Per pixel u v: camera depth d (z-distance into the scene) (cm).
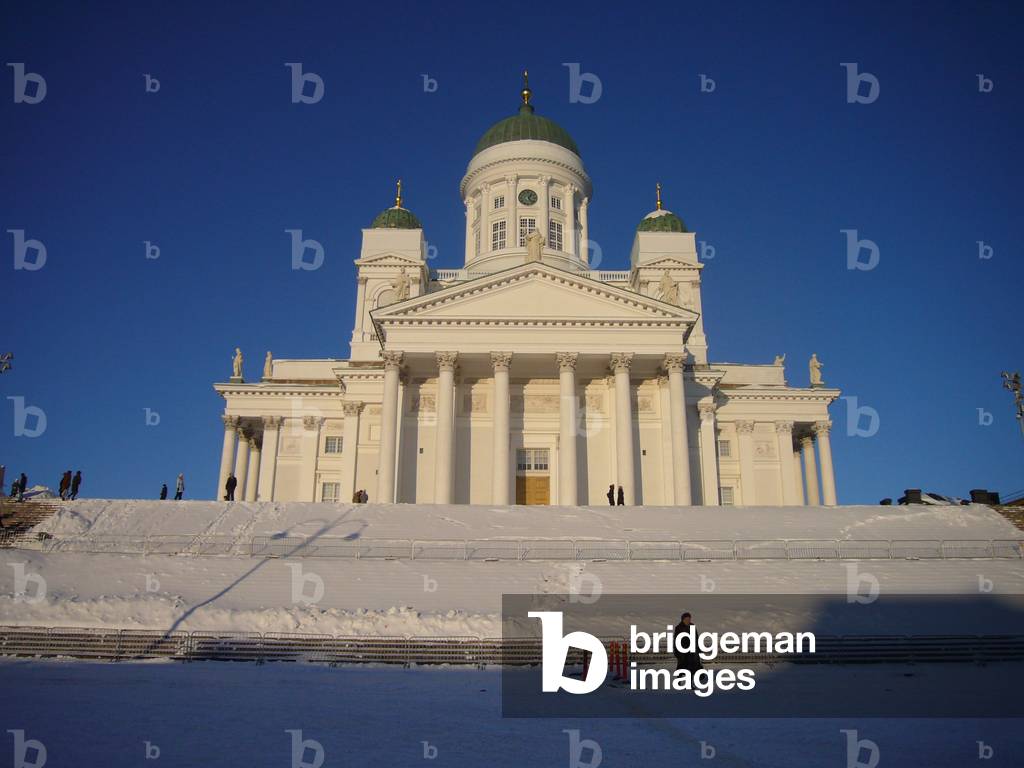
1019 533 3962
